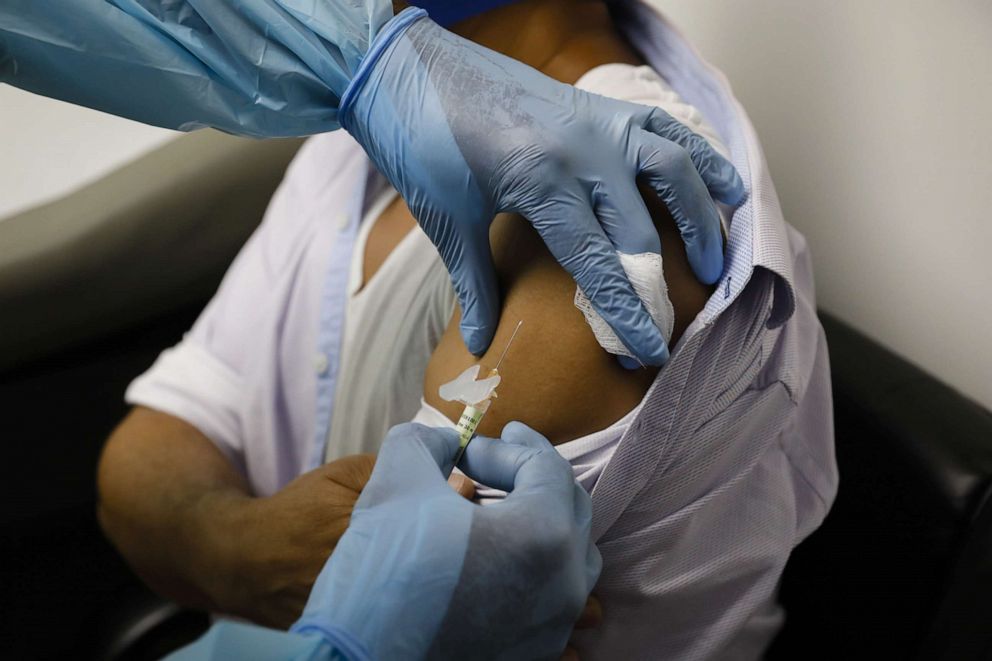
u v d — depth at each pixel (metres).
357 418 1.21
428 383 1.02
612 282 0.85
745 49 1.39
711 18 1.43
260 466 1.32
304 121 0.95
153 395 1.36
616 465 0.87
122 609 1.85
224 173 1.74
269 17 0.87
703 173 0.92
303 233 1.27
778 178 1.42
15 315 1.72
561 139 0.86
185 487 1.27
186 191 1.74
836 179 1.34
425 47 0.90
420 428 0.86
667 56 1.12
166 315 1.83
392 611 0.70
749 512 1.00
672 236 0.92
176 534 1.27
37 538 1.94
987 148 1.16
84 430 1.91
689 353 0.85
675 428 0.89
